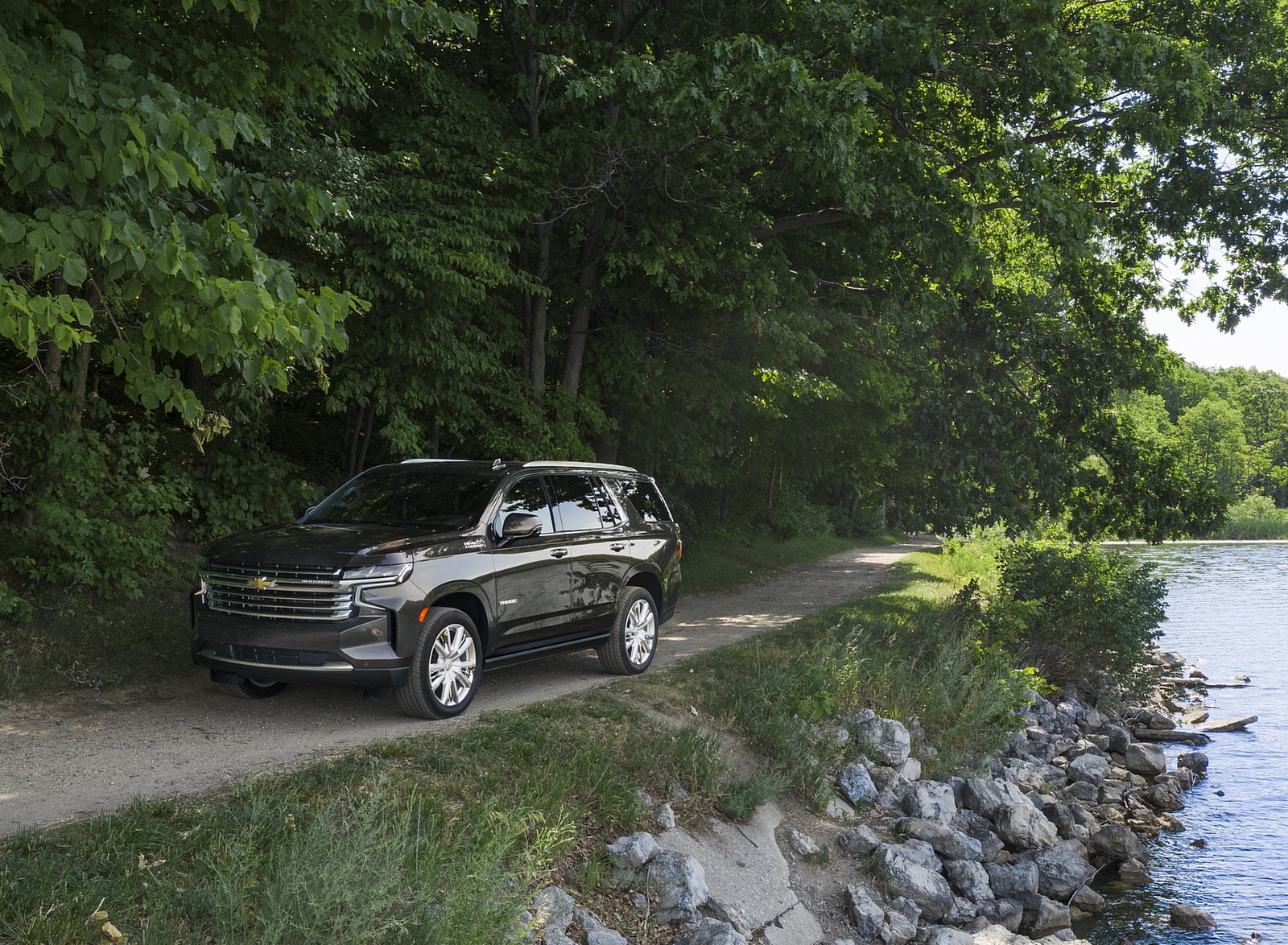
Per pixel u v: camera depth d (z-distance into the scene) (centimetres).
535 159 1577
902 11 1463
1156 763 1370
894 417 2395
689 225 1656
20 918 399
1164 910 906
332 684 738
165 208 577
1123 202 1891
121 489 1118
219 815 529
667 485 2672
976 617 1656
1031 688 1532
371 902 434
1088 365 1836
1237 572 5028
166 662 974
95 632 981
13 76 480
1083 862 941
